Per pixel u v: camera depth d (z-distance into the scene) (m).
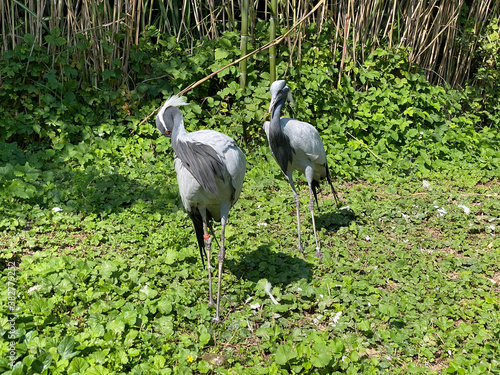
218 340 3.88
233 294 4.49
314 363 3.49
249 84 7.93
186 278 4.60
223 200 4.26
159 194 6.25
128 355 3.46
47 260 4.51
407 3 8.88
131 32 7.62
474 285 4.86
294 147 5.47
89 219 5.44
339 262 5.11
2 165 6.46
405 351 3.87
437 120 8.70
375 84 8.66
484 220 6.27
